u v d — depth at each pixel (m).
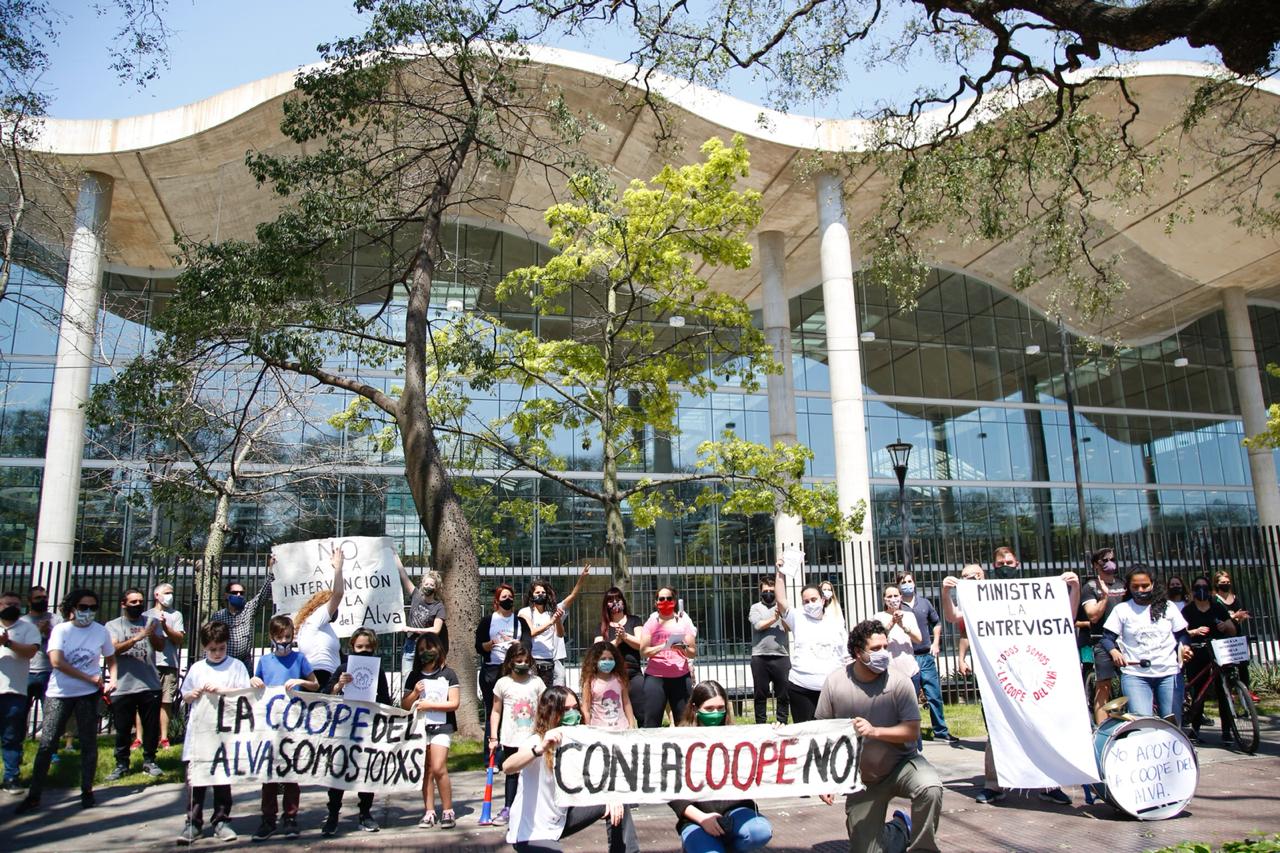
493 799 8.63
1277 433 21.75
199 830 7.12
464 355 14.32
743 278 31.12
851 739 5.87
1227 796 7.97
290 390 18.45
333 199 13.52
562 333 30.14
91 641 8.48
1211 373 36.91
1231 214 29.02
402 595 10.24
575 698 6.01
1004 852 6.48
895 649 9.49
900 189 15.12
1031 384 34.12
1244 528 16.50
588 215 14.55
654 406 15.33
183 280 13.14
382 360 15.66
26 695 9.06
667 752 5.78
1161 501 34.34
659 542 27.89
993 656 7.88
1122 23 7.14
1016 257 32.34
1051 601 8.02
